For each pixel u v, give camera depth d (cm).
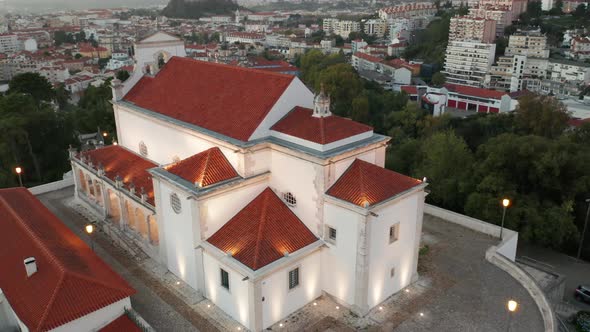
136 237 4612
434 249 4606
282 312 3528
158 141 4759
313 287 3738
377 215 3331
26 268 3209
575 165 5841
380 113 12962
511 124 10994
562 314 4772
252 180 3769
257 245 3400
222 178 3684
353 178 3569
